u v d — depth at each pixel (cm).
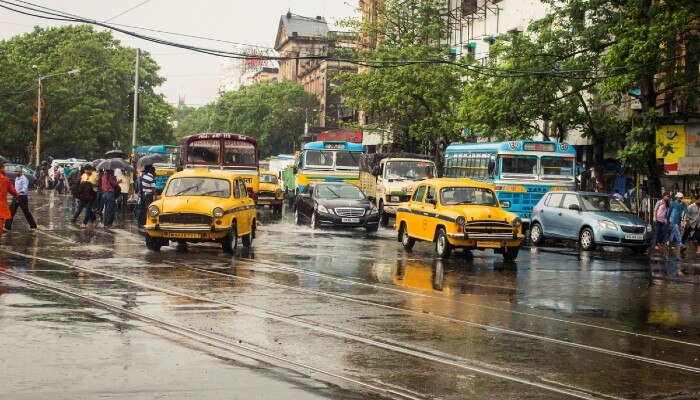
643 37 2858
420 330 1123
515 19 5066
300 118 10675
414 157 3972
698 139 3238
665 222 2889
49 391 744
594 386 838
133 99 5612
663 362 963
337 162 4125
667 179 3616
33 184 6888
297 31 13300
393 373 868
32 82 7531
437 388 810
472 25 5700
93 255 1986
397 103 4991
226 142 3662
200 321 1131
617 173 4003
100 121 8000
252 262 1947
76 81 8038
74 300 1270
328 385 802
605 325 1221
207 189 2203
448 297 1465
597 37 3278
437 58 4959
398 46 5212
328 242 2622
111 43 9512
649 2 2920
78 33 8819
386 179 3759
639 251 2655
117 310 1195
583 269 2058
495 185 3200
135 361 873
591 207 2734
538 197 3209
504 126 3750
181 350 937
